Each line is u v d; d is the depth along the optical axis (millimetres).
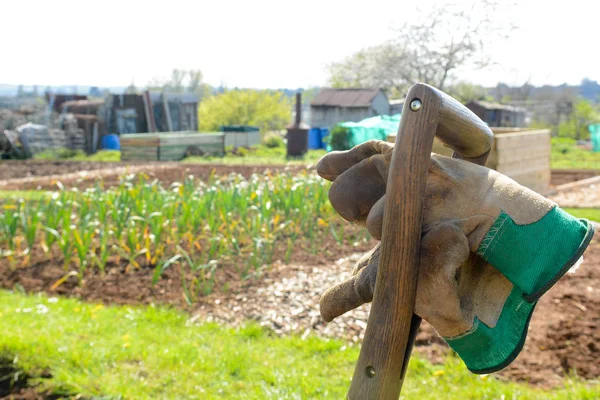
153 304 6082
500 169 10516
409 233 1322
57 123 31344
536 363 4359
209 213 8297
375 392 1373
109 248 8070
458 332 1346
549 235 1299
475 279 1413
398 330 1353
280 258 7711
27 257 7625
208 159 24859
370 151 1565
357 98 41812
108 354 4410
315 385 3969
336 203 1571
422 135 1313
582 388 3824
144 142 24234
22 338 4559
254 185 9391
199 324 5477
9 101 45250
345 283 1531
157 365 4266
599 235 8055
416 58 33781
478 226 1335
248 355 4492
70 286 6793
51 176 17828
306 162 22469
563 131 47094
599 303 5387
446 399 3709
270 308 5852
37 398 4008
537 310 5344
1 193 12906
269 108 48875
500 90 50844
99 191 8914
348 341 5023
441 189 1371
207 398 3801
